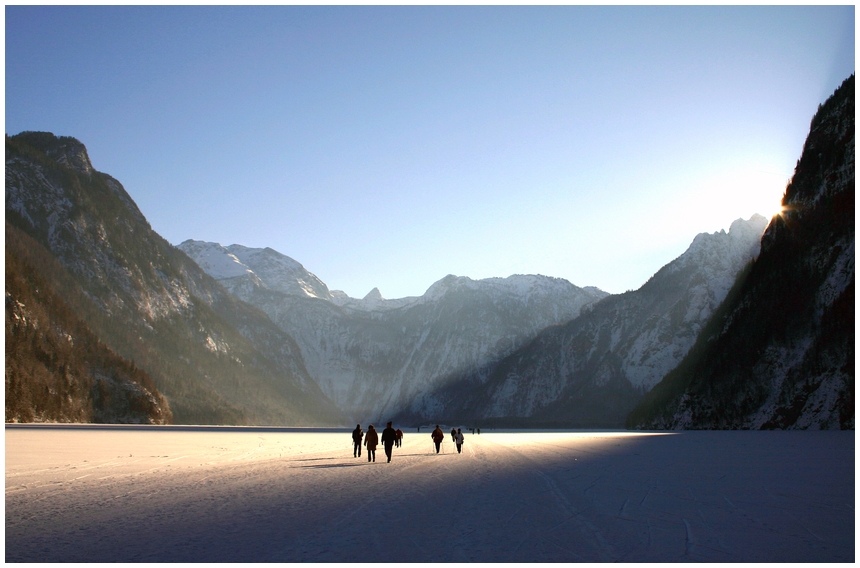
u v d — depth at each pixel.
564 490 25.73
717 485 27.14
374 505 21.47
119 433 88.12
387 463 40.72
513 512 20.17
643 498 23.31
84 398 126.75
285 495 23.88
